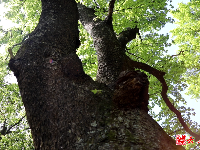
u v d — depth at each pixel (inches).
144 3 215.2
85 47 236.4
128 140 47.4
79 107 58.0
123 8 223.8
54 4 100.0
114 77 86.0
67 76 68.9
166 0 223.3
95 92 64.0
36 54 73.9
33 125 58.9
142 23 240.2
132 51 239.6
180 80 241.9
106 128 51.4
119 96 62.3
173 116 220.4
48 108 58.9
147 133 51.4
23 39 293.1
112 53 102.1
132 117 57.1
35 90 64.3
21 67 71.7
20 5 263.3
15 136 292.5
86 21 158.4
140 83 61.7
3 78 316.2
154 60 232.7
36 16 248.8
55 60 72.5
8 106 303.3
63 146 48.9
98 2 232.8
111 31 125.8
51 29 86.1
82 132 50.8
